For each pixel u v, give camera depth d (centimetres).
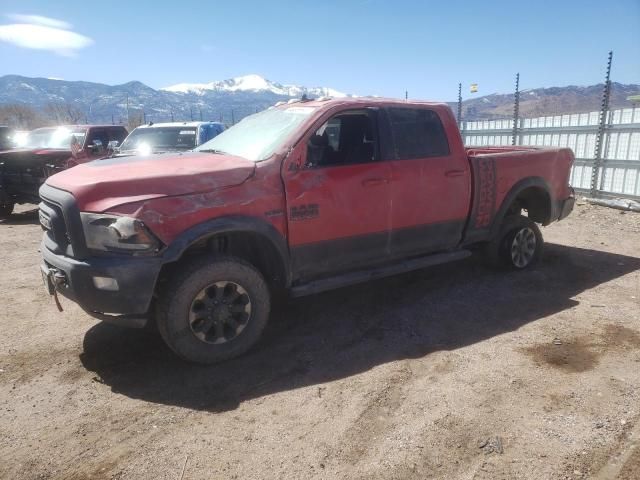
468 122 1492
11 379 354
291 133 398
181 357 356
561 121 1203
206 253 363
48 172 987
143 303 330
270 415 303
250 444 275
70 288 336
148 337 420
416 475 247
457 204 491
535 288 523
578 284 534
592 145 1127
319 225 403
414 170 453
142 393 333
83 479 251
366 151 450
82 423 299
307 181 393
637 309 460
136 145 966
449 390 325
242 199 362
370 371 354
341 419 297
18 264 664
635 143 1024
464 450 265
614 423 285
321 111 413
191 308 349
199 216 345
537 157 555
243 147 423
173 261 339
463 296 502
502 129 1375
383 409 306
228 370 362
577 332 412
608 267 594
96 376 357
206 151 448
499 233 555
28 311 486
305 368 362
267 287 382
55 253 354
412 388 329
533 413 297
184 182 344
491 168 511
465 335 412
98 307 332
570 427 282
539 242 593
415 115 469
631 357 366
